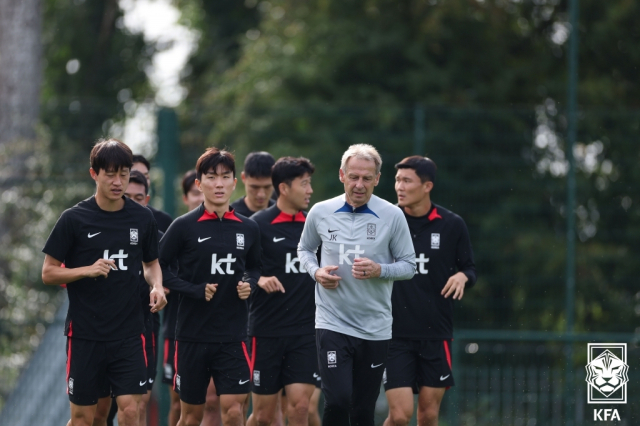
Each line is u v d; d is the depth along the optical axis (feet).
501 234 136.26
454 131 135.23
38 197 124.47
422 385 82.48
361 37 198.90
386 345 74.90
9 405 111.96
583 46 192.54
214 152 76.69
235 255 76.84
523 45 200.95
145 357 72.38
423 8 198.59
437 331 82.12
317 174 138.31
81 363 70.23
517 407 121.19
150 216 72.38
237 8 272.31
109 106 131.44
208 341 76.23
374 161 71.51
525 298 136.87
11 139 164.55
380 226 73.05
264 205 88.99
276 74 198.90
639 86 191.72
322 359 73.72
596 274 140.26
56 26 273.95
